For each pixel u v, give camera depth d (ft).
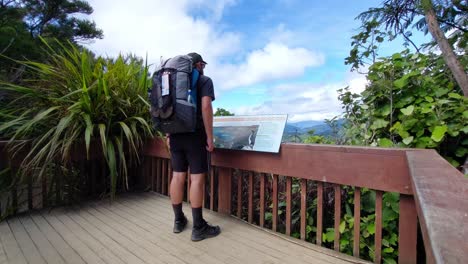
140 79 10.45
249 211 7.37
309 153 5.99
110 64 10.21
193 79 6.12
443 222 1.90
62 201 9.24
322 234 6.11
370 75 7.20
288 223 6.59
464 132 5.74
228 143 7.48
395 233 5.55
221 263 5.32
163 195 10.00
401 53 7.55
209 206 8.75
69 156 8.74
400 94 6.81
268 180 8.09
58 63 9.79
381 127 6.81
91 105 8.84
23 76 12.59
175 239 6.39
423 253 5.02
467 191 2.57
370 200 6.02
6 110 9.23
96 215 8.07
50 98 8.80
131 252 5.79
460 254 1.47
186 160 6.74
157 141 9.75
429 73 7.52
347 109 7.92
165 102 5.87
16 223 7.50
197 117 6.28
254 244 6.12
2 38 18.24
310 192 7.22
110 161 8.54
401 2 8.61
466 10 7.98
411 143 6.26
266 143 6.70
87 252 5.81
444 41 6.80
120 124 9.32
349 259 5.41
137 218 7.77
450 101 6.03
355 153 5.30
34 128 8.74
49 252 5.82
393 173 4.83
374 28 8.60
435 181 2.90
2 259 5.56
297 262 5.34
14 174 8.31
